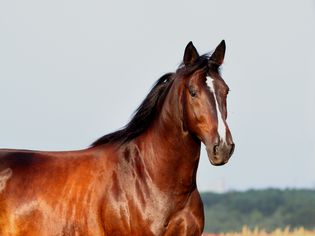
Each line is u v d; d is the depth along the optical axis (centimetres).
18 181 1236
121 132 1240
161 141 1188
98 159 1222
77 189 1198
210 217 7206
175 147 1170
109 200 1177
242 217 7225
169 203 1172
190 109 1126
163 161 1178
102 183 1193
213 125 1092
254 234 3972
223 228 6856
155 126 1206
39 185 1222
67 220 1188
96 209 1180
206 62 1142
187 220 1180
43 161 1255
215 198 7956
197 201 1201
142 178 1186
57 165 1238
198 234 1203
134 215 1170
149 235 1165
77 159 1236
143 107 1227
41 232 1200
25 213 1212
